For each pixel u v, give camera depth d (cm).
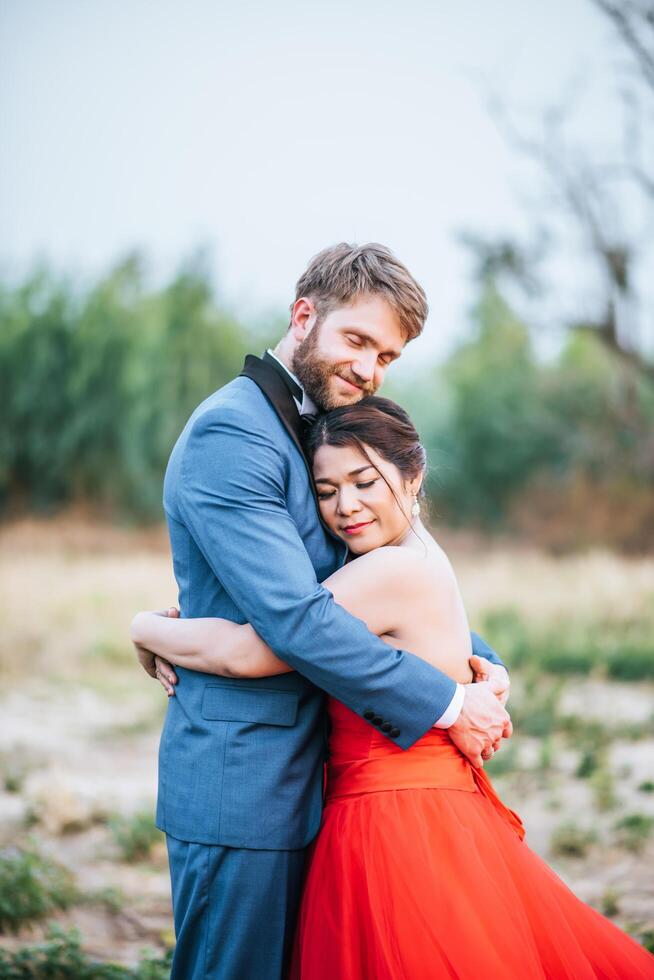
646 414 2400
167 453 2494
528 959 235
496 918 238
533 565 1909
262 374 267
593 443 2541
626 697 966
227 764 247
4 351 2512
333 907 247
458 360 2984
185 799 251
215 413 254
